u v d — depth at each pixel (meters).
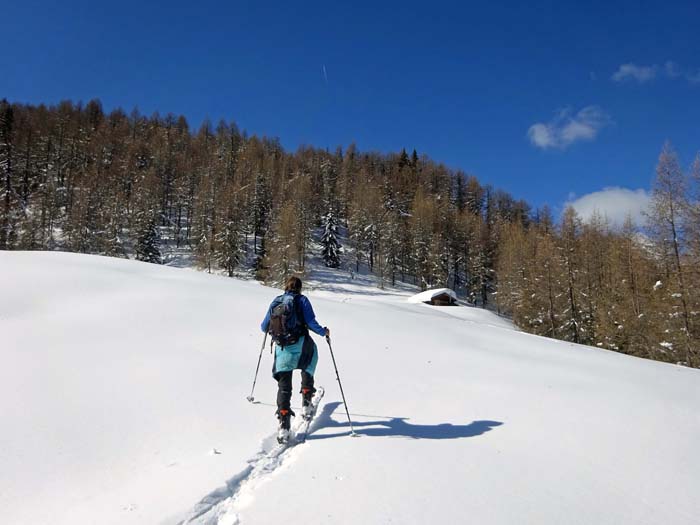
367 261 83.44
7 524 2.83
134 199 73.69
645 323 29.56
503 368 8.39
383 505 3.07
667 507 3.30
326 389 6.39
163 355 7.64
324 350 8.93
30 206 62.09
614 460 4.20
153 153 96.75
